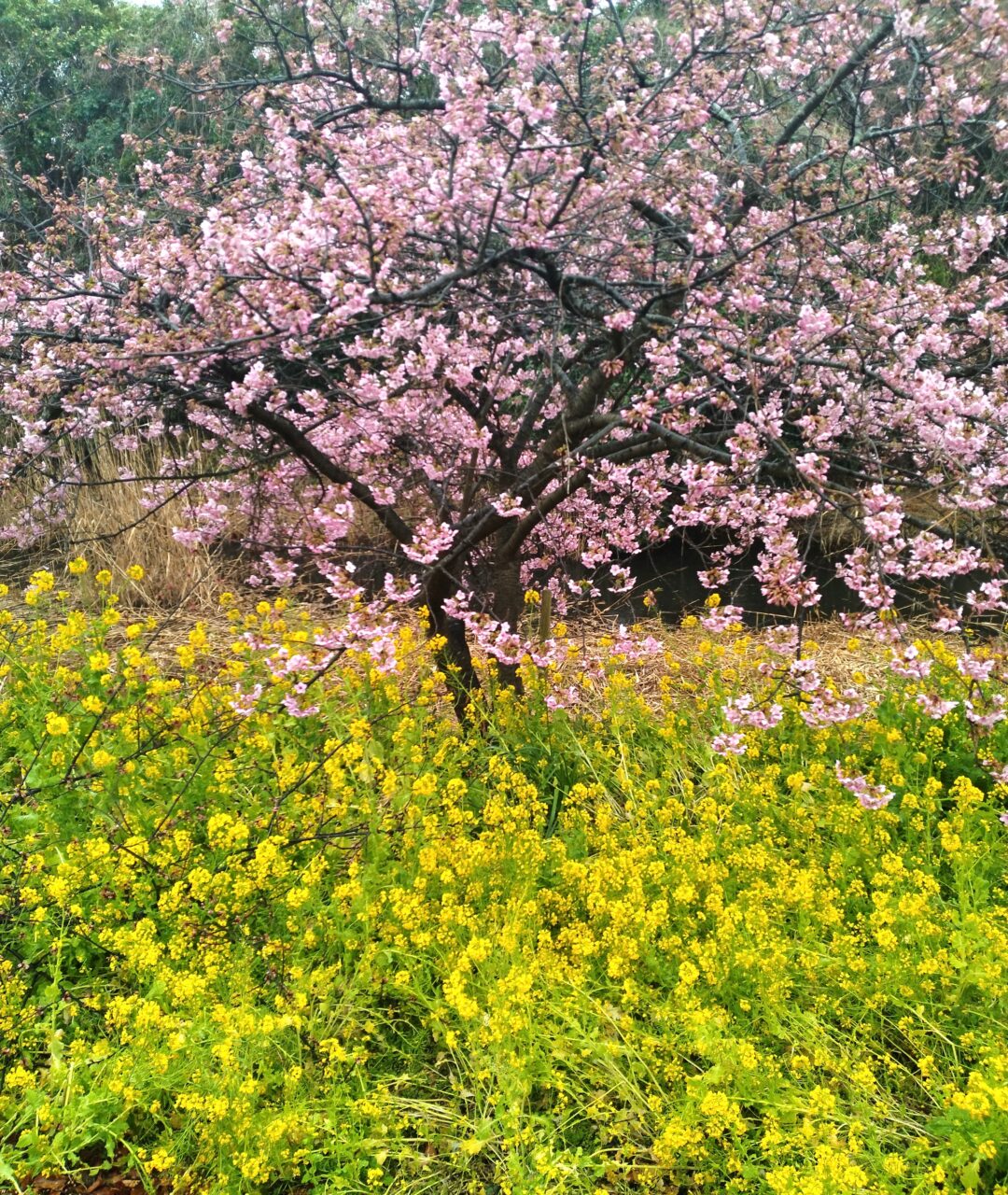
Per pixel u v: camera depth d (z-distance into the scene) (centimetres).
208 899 312
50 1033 271
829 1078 271
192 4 1114
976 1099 226
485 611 457
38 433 464
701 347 357
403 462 466
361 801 350
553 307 407
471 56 388
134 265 403
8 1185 239
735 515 389
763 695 431
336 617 634
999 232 461
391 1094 269
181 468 520
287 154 404
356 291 326
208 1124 245
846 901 337
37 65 1156
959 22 371
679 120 388
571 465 395
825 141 447
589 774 432
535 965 278
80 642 409
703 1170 246
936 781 379
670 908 323
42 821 338
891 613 362
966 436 326
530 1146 254
